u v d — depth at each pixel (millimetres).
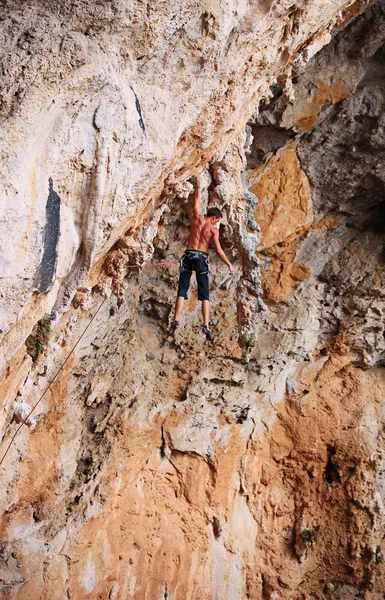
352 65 13391
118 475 14039
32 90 6316
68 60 6484
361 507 16125
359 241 16016
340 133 14227
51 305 7855
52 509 12578
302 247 15758
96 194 7355
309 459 16406
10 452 11594
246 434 15891
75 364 12523
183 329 14844
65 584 12812
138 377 14359
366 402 16531
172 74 8047
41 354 9133
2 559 11828
